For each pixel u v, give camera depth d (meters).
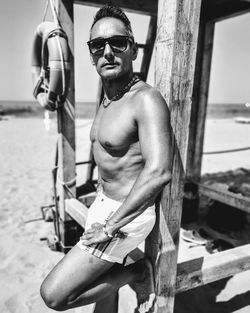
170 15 1.49
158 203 1.74
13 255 3.24
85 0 3.02
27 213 4.39
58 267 1.61
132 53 1.63
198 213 4.57
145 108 1.44
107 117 1.64
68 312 2.38
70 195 3.27
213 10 3.80
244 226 4.03
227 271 2.11
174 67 1.53
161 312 1.91
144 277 1.87
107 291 1.70
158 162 1.36
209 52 4.07
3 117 23.97
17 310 2.40
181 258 3.17
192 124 4.32
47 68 2.96
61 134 3.14
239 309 2.44
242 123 26.50
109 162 1.65
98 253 1.58
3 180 6.03
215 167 7.82
